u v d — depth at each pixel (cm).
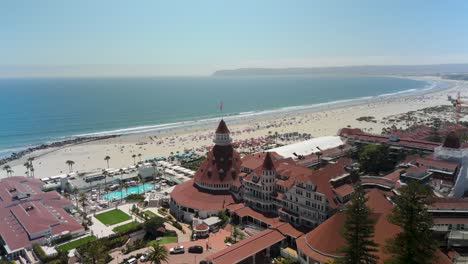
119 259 11056
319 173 12269
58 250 11319
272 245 11256
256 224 13188
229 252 10088
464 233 9819
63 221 13350
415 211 6262
